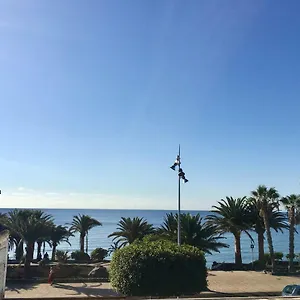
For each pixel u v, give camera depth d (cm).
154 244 1919
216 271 3450
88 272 2972
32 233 3134
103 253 4316
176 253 1811
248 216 3850
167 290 1769
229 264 3806
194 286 1819
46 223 3619
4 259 688
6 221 3400
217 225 3888
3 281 682
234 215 3809
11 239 4003
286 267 3734
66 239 5575
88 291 2328
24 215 4216
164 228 3666
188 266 1811
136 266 1767
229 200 3947
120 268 1812
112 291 2317
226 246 3591
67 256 4147
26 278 2847
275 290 2503
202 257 1889
